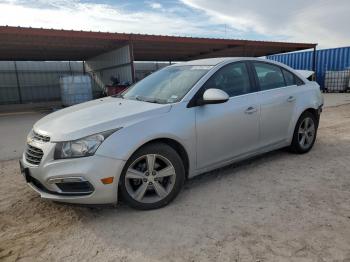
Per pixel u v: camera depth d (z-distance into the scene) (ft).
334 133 22.22
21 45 55.01
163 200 11.12
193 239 9.13
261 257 8.18
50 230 9.95
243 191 12.34
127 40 51.44
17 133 29.63
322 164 15.25
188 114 11.60
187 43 57.47
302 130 16.66
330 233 9.18
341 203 11.07
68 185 9.91
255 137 14.02
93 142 9.80
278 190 12.33
